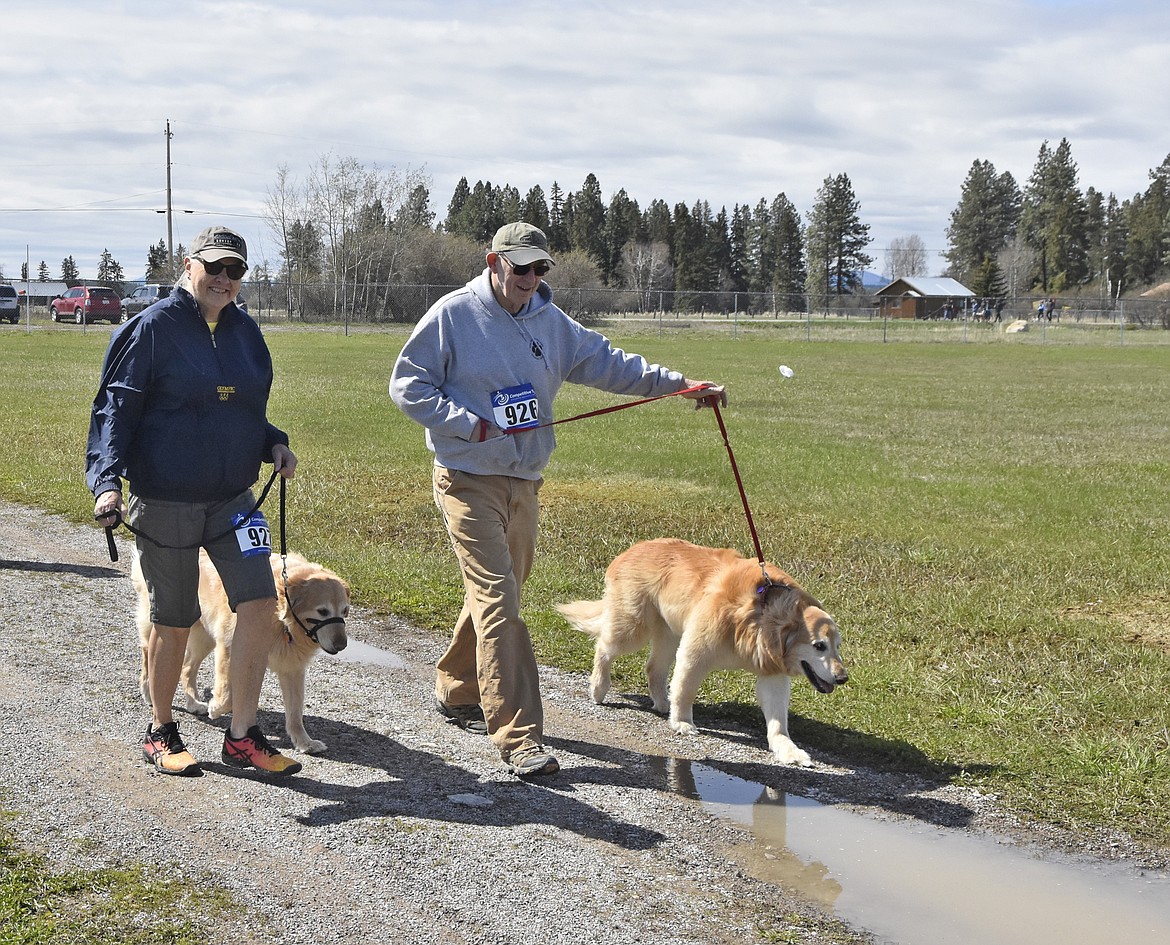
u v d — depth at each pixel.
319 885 3.69
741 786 4.86
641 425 18.55
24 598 7.42
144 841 3.95
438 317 4.91
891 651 6.80
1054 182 120.12
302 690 5.00
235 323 4.64
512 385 4.95
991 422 20.20
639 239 126.19
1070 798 4.74
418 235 67.75
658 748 5.31
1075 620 7.38
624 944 3.44
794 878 3.99
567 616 6.18
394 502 10.93
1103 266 121.44
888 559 9.06
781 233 122.62
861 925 3.66
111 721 5.20
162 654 4.60
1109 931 3.68
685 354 41.28
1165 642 7.02
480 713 5.50
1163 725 5.51
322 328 50.62
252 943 3.31
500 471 4.95
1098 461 15.07
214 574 5.17
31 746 4.81
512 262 4.80
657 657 5.86
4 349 33.34
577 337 5.22
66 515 10.34
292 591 4.78
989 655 6.66
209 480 4.46
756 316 77.25
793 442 16.56
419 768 4.84
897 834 4.41
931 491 12.38
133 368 4.36
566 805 4.52
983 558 9.07
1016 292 112.69
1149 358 42.44
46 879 3.62
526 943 3.41
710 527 10.21
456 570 8.36
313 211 64.50
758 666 5.20
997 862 4.18
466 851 4.01
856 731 5.50
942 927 3.67
